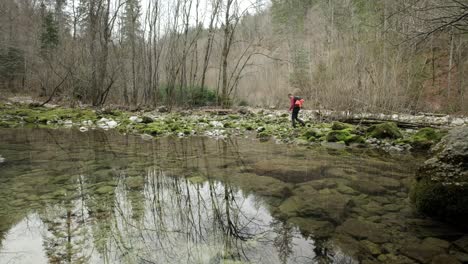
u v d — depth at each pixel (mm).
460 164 3438
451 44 17531
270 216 3578
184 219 3516
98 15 17859
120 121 13078
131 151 7391
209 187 4688
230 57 25062
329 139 8805
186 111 17375
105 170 5547
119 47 19609
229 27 19906
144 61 20391
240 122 13219
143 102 20203
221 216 3619
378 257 2631
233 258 2639
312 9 34219
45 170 5469
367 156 6930
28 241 2887
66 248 2775
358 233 3090
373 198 4113
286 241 2955
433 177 3564
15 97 21875
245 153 7238
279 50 27922
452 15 6906
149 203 4004
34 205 3793
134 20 18953
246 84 24062
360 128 10094
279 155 7016
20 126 11820
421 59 18891
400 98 12242
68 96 19984
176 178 5113
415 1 7707
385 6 13094
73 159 6410
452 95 16672
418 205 3617
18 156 6598
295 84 20812
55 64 20281
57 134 10047
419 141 7918
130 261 2576
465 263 2512
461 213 3164
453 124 11219
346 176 5207
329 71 13211
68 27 25484
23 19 26406
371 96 11633
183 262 2566
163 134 10336
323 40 23094
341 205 3871
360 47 13297
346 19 24922
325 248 2801
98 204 3891
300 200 4070
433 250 2732
